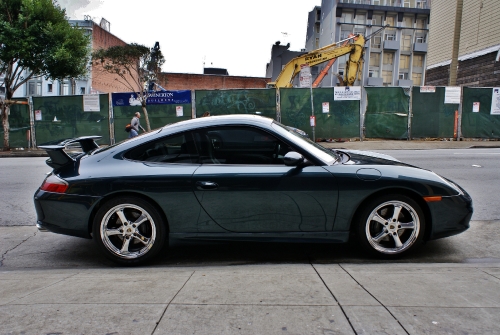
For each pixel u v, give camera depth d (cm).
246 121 385
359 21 4778
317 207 360
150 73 2122
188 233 365
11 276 329
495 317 218
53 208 372
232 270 329
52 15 1591
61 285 290
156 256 403
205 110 1752
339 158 404
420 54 4844
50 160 399
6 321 220
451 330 204
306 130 1738
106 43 3656
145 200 363
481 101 1697
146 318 221
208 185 358
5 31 1505
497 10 2102
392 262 370
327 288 267
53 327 212
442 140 1717
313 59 2236
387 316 220
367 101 1723
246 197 359
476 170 903
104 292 268
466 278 287
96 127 1747
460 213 367
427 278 288
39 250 437
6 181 890
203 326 211
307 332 203
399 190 364
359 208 367
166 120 1755
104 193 362
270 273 312
